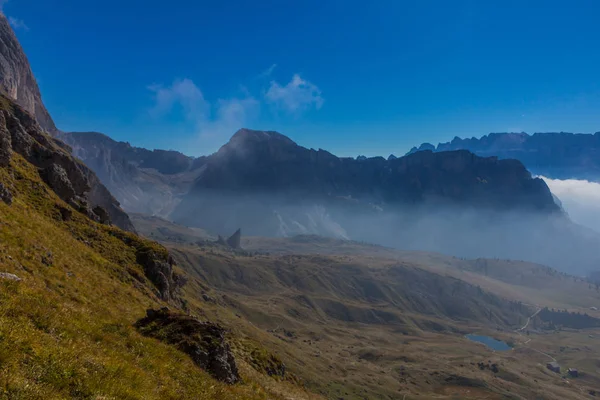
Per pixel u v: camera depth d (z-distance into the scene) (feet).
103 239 235.40
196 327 104.88
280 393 131.75
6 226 129.29
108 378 50.42
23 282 78.23
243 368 142.10
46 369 44.55
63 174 298.15
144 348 76.48
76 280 128.36
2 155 233.14
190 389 69.21
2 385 37.52
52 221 210.59
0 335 45.37
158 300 204.74
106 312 112.98
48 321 60.13
